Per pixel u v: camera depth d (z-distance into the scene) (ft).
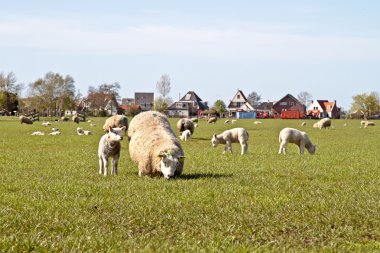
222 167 81.10
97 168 79.20
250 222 39.99
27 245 31.60
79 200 47.91
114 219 40.24
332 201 49.03
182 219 40.88
